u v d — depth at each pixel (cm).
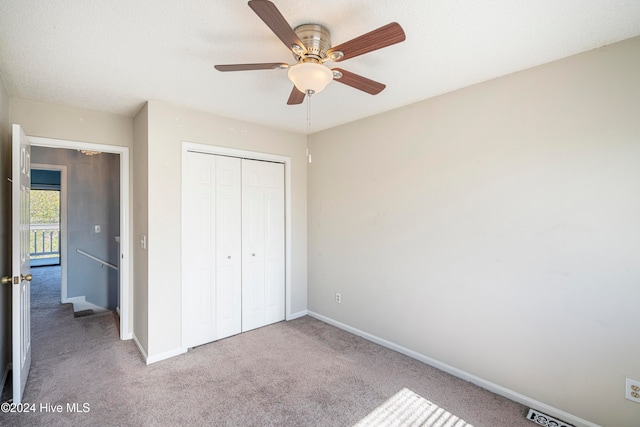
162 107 275
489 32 169
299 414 201
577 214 192
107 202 456
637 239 173
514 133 217
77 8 147
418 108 272
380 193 304
